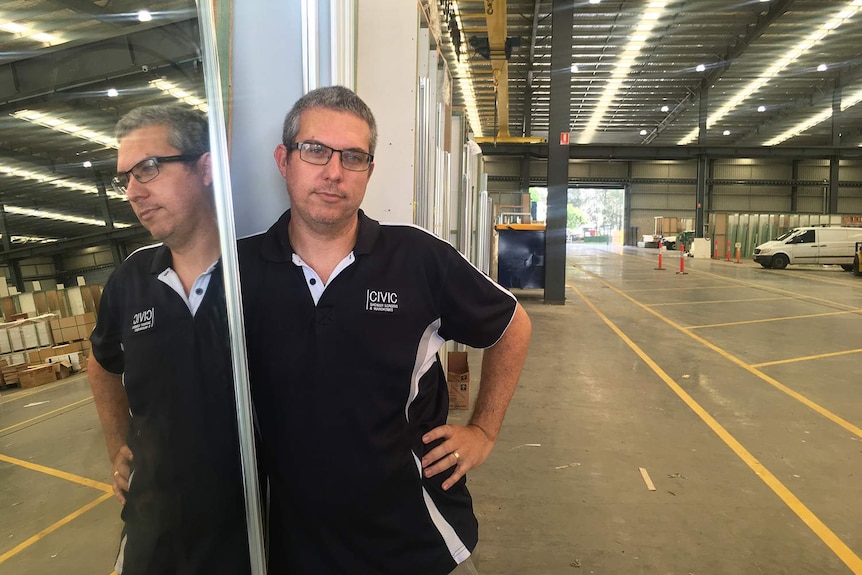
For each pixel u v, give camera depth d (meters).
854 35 14.66
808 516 2.60
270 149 1.44
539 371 5.18
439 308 1.21
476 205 6.54
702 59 16.59
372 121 1.16
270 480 1.14
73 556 0.87
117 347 0.91
